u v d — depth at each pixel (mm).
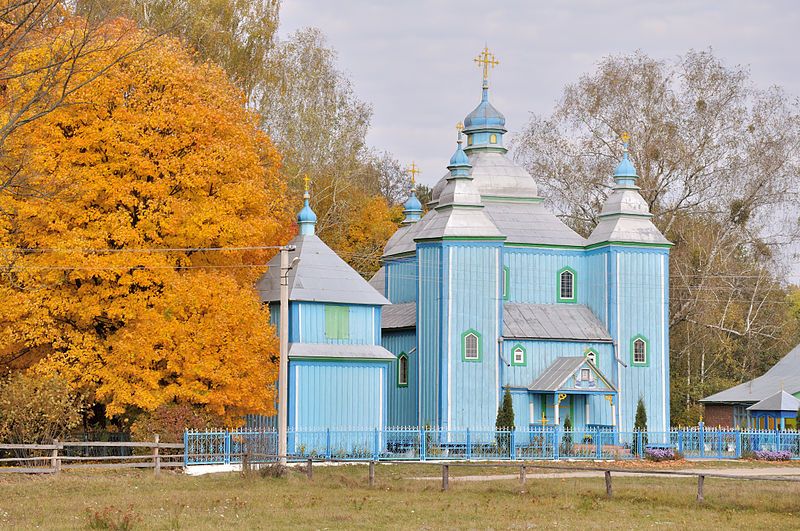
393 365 60938
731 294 75875
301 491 34969
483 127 66562
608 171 77125
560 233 62875
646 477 43625
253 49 71938
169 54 47469
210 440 44375
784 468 50812
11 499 32906
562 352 59094
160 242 46219
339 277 54344
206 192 47406
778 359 83250
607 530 26891
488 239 57312
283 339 41625
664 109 76438
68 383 43656
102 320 46406
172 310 45406
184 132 46906
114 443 40906
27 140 43469
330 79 76875
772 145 74000
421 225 63969
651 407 59750
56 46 39188
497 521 28422
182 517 28172
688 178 75438
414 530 26484
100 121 45469
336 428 52031
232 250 47438
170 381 46469
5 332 44094
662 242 60812
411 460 51250
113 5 39031
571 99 78688
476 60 67875
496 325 57156
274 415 50312
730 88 75500
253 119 53281
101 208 46094
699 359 82312
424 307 57781
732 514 30969
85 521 27516
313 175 74688
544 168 79125
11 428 41969
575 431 54906
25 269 43875
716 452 56562
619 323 59938
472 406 56281
